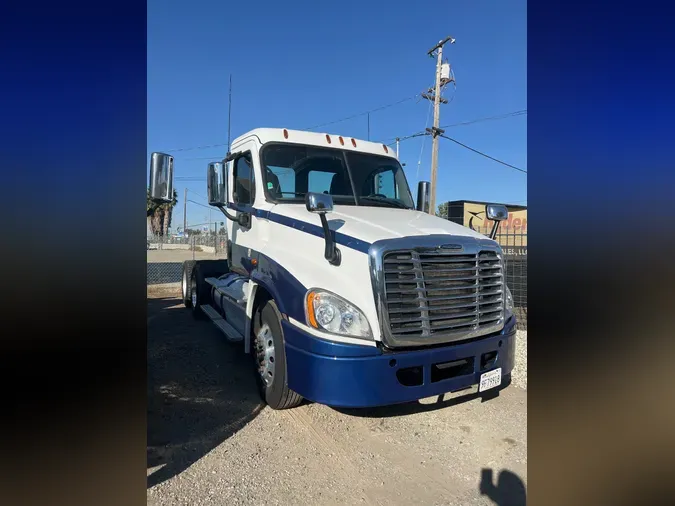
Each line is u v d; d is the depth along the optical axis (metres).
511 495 2.98
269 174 4.84
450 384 3.46
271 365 4.09
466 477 3.18
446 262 3.55
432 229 3.85
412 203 5.66
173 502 2.75
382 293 3.24
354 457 3.39
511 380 5.09
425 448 3.56
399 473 3.21
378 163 5.51
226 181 4.88
